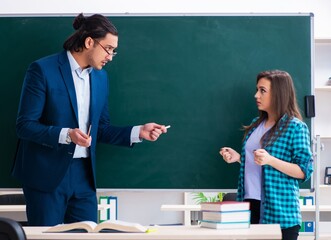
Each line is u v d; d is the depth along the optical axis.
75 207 3.63
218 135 4.18
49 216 3.51
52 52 4.20
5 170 4.19
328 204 6.27
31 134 3.35
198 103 4.20
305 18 4.19
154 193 6.32
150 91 4.21
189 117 4.20
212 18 4.21
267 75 3.59
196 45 4.21
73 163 3.57
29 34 4.21
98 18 3.51
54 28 4.20
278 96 3.55
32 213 3.54
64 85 3.53
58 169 3.49
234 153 3.69
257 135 3.63
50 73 3.50
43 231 2.55
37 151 3.50
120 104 4.21
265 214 3.51
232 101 4.18
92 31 3.47
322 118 6.35
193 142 4.19
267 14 4.20
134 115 4.21
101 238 2.41
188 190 4.19
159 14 4.22
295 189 3.53
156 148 4.20
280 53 4.18
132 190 4.19
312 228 6.04
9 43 4.22
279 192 3.49
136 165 4.20
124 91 4.21
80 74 3.58
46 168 3.49
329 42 6.29
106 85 3.79
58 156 3.50
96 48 3.49
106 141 3.84
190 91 4.20
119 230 2.48
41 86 3.47
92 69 3.64
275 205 3.47
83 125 3.61
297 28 4.19
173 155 4.19
